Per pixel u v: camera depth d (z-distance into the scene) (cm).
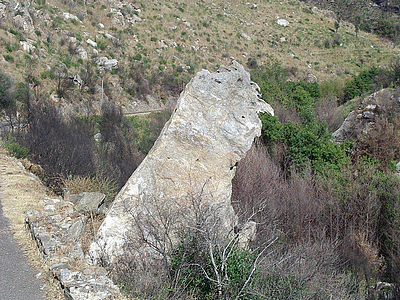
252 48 4916
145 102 3406
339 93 3331
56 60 3058
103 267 544
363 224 1134
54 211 717
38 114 1327
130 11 4675
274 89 2433
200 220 567
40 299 449
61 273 484
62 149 1113
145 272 528
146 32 4441
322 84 3444
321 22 6256
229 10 5994
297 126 1568
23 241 595
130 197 625
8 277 489
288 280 627
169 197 644
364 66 4875
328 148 1506
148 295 484
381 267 1017
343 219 1148
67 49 3362
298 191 1190
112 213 616
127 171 1284
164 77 3797
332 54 5159
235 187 1143
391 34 6269
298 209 1116
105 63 3488
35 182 940
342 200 1198
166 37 4528
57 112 1512
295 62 4706
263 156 1380
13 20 3098
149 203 630
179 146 658
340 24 6294
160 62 4009
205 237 539
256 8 6338
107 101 2983
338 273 853
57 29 3525
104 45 3769
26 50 2889
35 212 680
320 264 812
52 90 2666
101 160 1266
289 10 6456
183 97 670
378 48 5500
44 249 550
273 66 3631
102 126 1880
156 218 616
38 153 1122
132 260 560
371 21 7231
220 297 517
